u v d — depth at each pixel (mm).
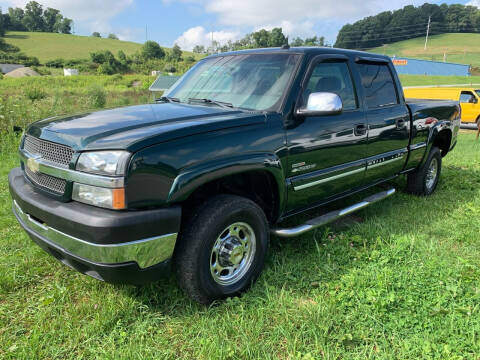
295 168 3180
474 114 16609
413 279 2996
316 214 4480
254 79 3436
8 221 4156
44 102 11305
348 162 3750
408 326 2539
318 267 3260
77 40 153875
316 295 2865
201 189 2904
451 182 6102
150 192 2322
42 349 2365
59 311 2711
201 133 2574
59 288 2910
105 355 2266
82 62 113000
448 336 2451
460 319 2557
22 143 3127
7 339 2445
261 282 3049
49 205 2451
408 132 4590
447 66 87688
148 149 2314
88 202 2332
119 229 2205
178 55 130625
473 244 3791
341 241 3695
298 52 3453
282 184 3068
